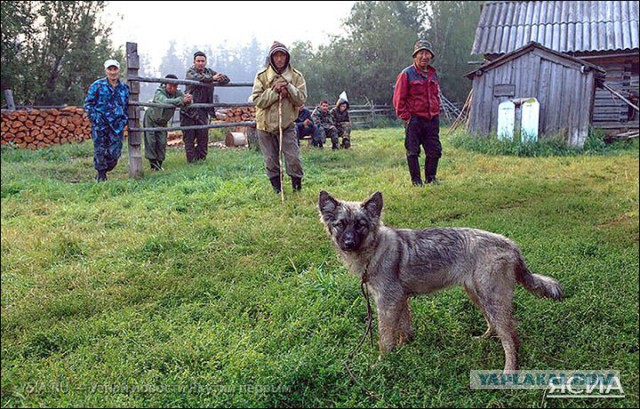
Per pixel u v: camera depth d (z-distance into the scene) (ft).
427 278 14.02
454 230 14.28
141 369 13.52
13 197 33.19
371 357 13.87
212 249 22.59
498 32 76.89
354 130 99.91
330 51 134.31
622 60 69.97
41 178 39.17
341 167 43.57
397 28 135.13
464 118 80.89
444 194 31.01
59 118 64.08
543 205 28.43
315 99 129.59
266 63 29.84
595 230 23.81
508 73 58.44
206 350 14.01
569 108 55.88
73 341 15.16
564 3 79.15
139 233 24.66
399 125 115.75
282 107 29.66
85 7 92.02
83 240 23.90
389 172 39.06
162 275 19.53
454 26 149.07
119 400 11.98
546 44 72.38
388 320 14.02
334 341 14.76
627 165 42.96
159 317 16.30
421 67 32.58
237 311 16.60
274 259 21.11
